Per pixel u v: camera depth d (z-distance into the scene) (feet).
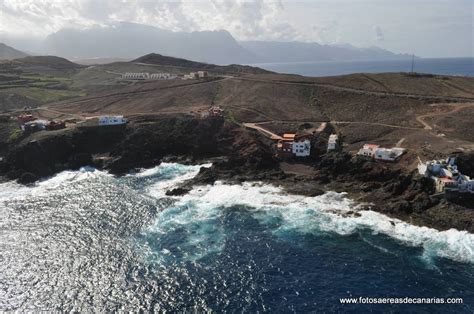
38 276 218.18
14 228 275.39
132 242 253.65
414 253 231.71
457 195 268.41
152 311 189.67
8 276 218.38
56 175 389.60
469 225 246.88
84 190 345.72
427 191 282.56
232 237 257.34
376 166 324.39
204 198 317.42
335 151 370.94
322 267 222.48
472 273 212.02
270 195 313.94
